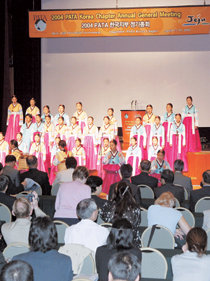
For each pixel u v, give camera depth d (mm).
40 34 10898
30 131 10320
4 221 4520
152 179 6098
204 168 10203
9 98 12836
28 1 12398
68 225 4160
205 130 12984
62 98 12711
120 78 12602
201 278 2906
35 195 4340
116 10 10664
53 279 2678
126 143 10547
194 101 12492
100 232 3574
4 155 10156
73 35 10836
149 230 3945
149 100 12586
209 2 12031
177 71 12461
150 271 3355
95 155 10234
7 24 12523
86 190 4629
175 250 3746
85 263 3270
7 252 3500
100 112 12703
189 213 4719
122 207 3807
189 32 10602
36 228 2764
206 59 12375
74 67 12641
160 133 10031
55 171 9758
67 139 10297
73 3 12352
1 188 4879
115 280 2062
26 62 12633
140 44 12484
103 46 12547
